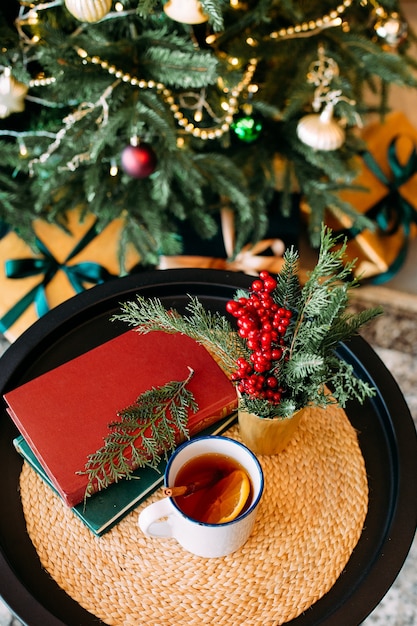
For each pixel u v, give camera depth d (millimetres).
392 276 1441
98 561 768
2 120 1280
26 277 1280
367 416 882
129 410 774
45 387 807
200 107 1121
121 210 1262
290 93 1153
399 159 1551
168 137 1070
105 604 745
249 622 737
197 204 1322
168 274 985
